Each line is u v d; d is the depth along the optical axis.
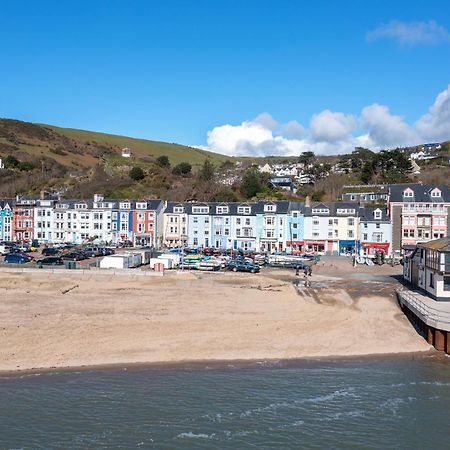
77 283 57.44
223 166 191.12
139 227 103.50
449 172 139.75
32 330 40.50
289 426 27.75
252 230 96.88
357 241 91.00
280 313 46.38
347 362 37.34
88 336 39.81
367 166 141.00
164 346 38.69
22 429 26.70
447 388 33.00
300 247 94.00
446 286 45.78
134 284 57.06
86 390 31.52
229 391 31.95
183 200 128.00
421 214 88.00
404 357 38.53
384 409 29.94
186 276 61.66
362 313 46.56
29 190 138.62
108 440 25.84
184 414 28.78
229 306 48.19
